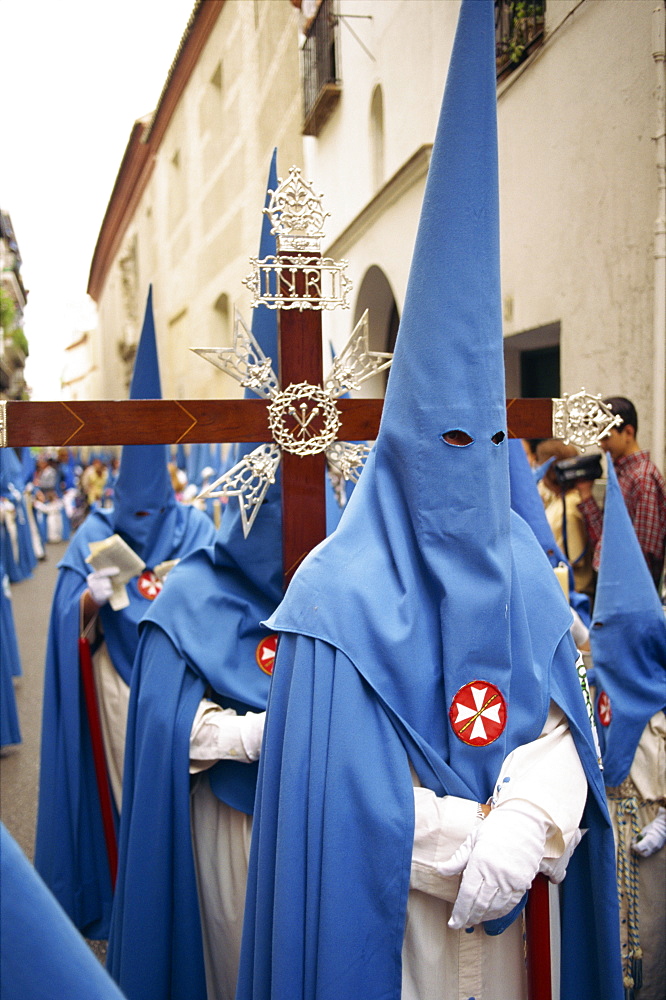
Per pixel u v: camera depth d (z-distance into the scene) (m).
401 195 6.77
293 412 2.24
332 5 7.75
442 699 1.72
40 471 21.31
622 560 2.51
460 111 1.61
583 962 1.99
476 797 1.69
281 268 2.21
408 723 1.67
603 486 4.52
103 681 3.66
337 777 1.63
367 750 1.64
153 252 16.20
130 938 2.40
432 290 1.66
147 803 2.41
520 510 2.85
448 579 1.67
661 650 2.50
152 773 2.41
